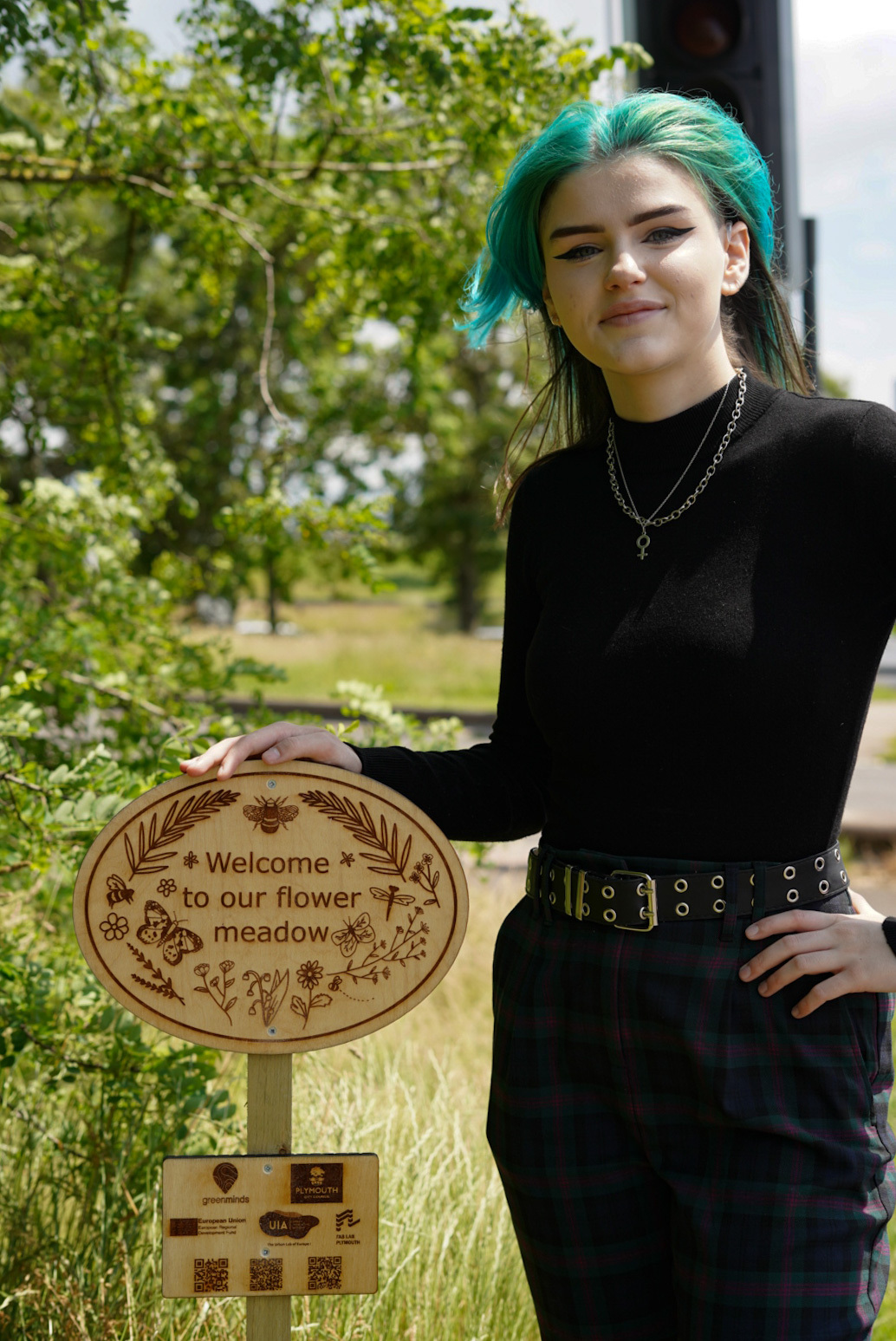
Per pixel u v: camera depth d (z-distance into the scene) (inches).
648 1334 59.3
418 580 2452.0
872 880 252.5
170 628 135.7
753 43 134.8
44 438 153.6
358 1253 61.0
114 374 149.8
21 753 102.9
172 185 144.1
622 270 57.6
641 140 58.9
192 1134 99.3
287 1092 60.9
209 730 115.9
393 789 65.7
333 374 277.0
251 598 191.6
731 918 55.9
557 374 73.8
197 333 510.6
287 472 152.4
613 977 57.0
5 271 148.3
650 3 135.8
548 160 59.6
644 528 59.7
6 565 137.0
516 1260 95.3
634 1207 58.7
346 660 689.6
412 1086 123.5
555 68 128.8
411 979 60.2
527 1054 60.4
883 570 55.9
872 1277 54.9
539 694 61.6
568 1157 59.0
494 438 900.6
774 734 55.3
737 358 69.0
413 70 131.0
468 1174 100.5
